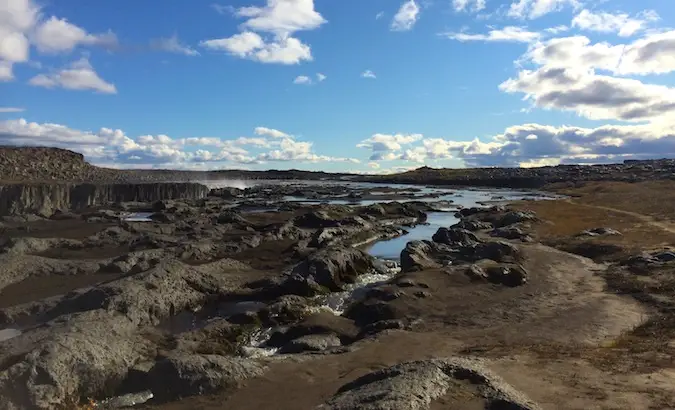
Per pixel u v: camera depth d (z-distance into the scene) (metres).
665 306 25.11
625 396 13.92
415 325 25.14
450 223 70.75
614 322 23.61
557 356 18.30
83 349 18.64
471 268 33.09
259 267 38.62
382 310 27.09
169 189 94.81
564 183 137.00
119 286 26.91
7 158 105.56
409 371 15.12
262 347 23.92
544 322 24.34
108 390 18.08
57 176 104.00
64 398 17.02
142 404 16.83
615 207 71.56
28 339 19.75
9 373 16.73
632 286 29.25
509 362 17.45
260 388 17.19
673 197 77.00
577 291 29.98
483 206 86.00
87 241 44.19
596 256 39.75
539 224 56.66
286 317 27.17
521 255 38.44
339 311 29.30
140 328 24.33
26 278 32.69
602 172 153.88
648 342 19.89
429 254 40.00
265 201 95.69
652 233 45.97
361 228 56.16
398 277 33.12
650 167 151.25
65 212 68.00
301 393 16.66
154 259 37.25
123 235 47.12
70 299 26.33
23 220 59.81
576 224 55.75
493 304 27.81
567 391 14.45
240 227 54.28
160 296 27.41
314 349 22.45
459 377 15.06
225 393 16.92
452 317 26.00
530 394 14.28
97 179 108.25
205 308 29.20
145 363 19.22
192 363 17.89
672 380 15.08
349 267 36.62
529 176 169.88
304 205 82.19
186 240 45.47
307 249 43.78
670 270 31.41
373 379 15.57
